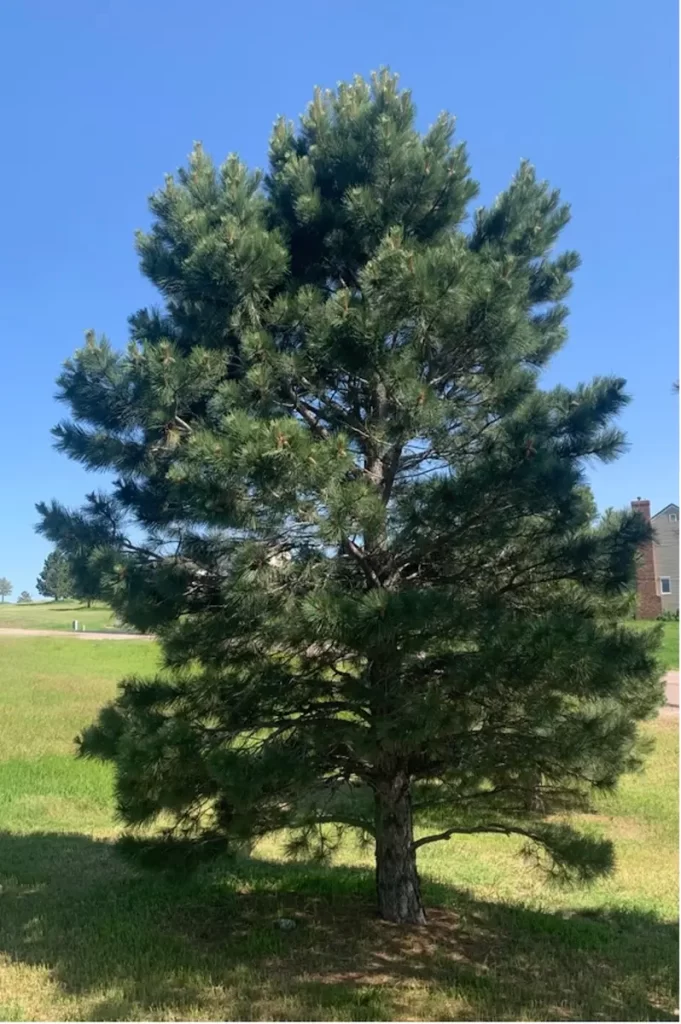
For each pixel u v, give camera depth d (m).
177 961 5.58
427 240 6.15
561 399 5.63
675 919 6.89
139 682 6.25
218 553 5.81
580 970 5.61
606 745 5.40
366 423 5.72
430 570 5.98
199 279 5.51
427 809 6.64
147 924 6.32
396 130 6.10
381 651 5.12
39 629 45.53
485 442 5.77
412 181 6.04
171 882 6.04
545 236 6.57
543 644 4.73
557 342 6.68
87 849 8.57
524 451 5.19
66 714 17.77
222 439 4.79
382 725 4.99
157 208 6.18
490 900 7.21
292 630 5.05
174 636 5.68
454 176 6.16
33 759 13.32
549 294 6.71
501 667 4.89
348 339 5.14
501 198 6.55
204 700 5.85
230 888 7.23
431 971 5.46
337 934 6.08
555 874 6.03
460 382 6.04
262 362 5.36
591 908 7.14
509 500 5.34
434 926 6.32
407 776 6.17
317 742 5.43
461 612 5.04
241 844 5.88
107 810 10.40
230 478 4.75
